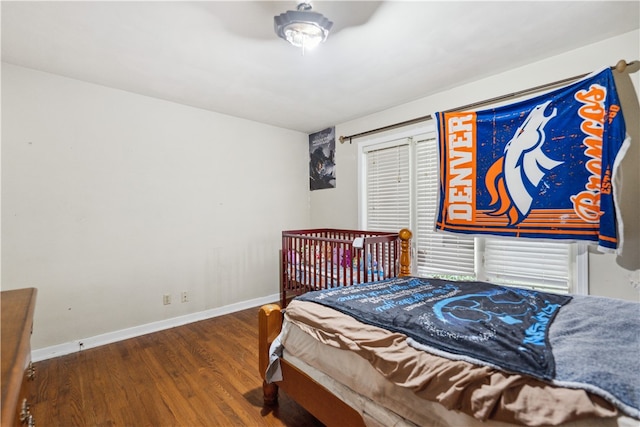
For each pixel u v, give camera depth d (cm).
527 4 172
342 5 171
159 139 316
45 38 204
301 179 443
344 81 273
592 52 215
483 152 256
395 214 346
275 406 191
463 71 254
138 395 201
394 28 193
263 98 313
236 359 250
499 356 109
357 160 382
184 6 172
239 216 378
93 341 277
